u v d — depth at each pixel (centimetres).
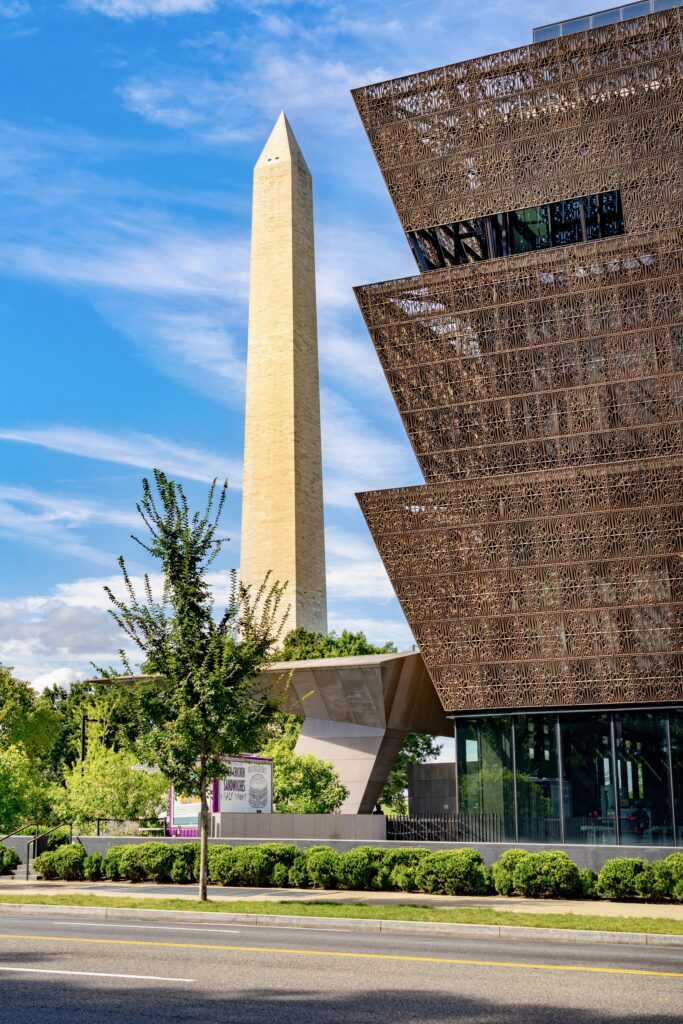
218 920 2369
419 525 4484
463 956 1670
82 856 3512
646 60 4241
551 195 4406
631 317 4178
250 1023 1114
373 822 3903
